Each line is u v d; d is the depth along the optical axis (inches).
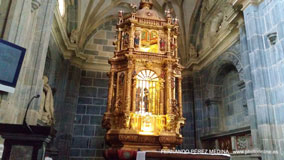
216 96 495.5
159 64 386.0
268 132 281.9
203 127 509.0
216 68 487.8
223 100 494.6
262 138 286.7
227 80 487.2
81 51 588.7
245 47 365.1
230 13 387.2
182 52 594.9
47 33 300.4
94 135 548.7
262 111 291.6
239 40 410.9
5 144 160.9
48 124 401.1
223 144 440.1
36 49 286.7
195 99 535.2
